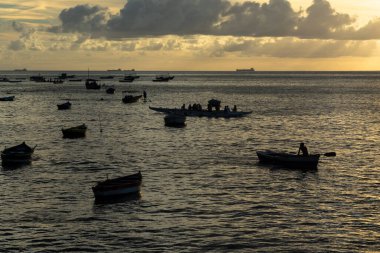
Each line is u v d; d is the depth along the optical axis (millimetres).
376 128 89875
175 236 33719
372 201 41469
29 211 38531
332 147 68688
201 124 94875
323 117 109375
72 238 33281
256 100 166500
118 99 165250
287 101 161250
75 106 136250
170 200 41625
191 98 173875
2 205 40000
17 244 32219
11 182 47219
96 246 32031
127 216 37562
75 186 45969
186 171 52531
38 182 47344
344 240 33094
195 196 42875
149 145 69750
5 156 54156
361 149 66875
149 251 31312
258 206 40062
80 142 72125
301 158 53750
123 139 75438
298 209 39312
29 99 163875
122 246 32062
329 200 41750
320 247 32000
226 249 31672
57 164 55781
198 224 35969
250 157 60719
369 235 33938
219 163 56781
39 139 75125
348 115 114000
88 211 38656
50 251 31266
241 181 48188
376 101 160125
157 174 51125
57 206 39844
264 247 32000
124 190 42031
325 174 51375
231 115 106875
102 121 99875
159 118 105250
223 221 36594
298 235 33906
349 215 37906
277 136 79375
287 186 46344
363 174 51344
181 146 69062
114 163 56688
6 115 111500
